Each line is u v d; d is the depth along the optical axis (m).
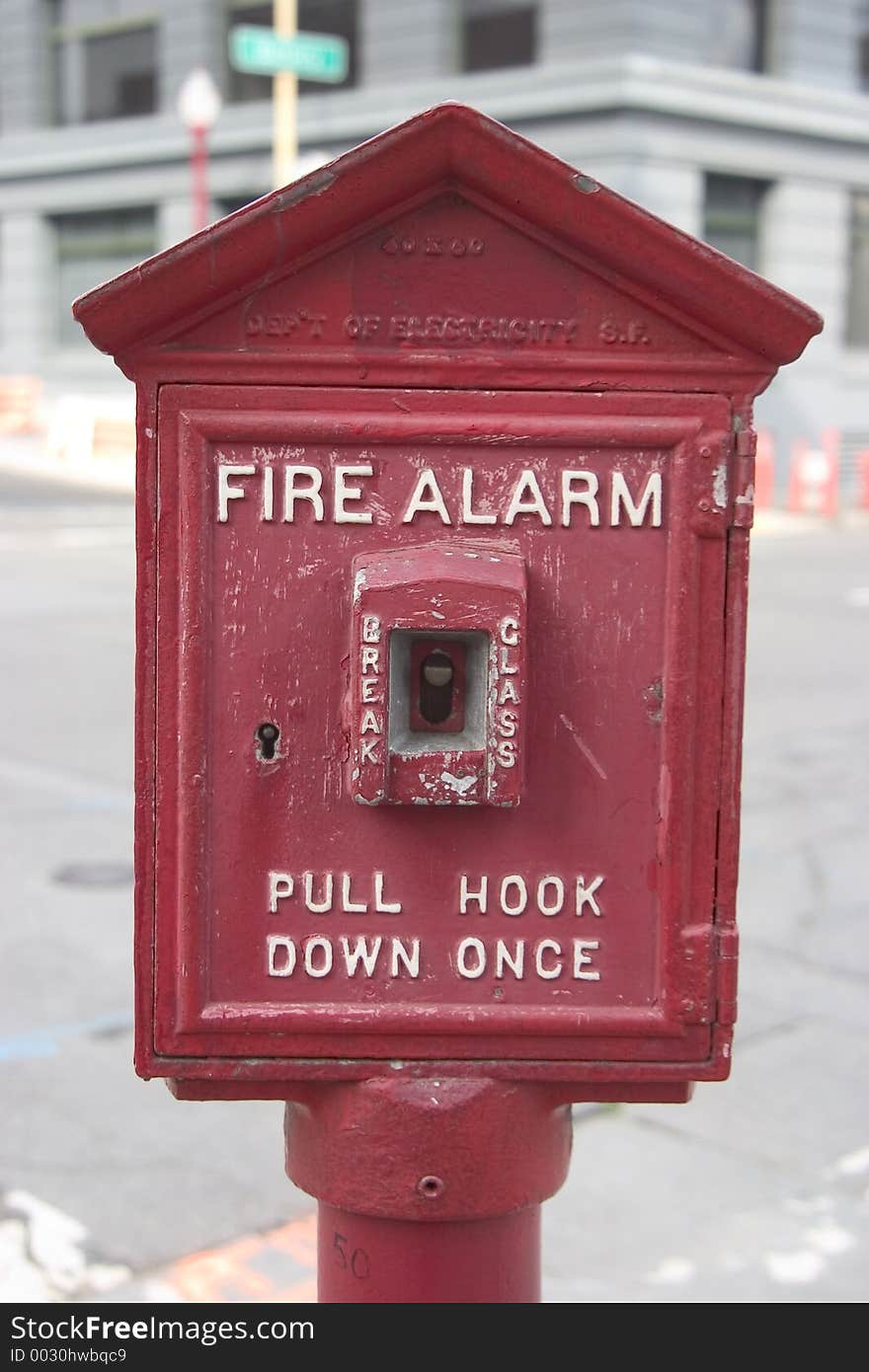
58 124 21.84
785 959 4.75
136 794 1.60
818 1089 3.95
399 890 1.62
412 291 1.54
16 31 21.55
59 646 9.59
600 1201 3.45
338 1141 1.66
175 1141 3.69
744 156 17.67
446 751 1.54
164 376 1.55
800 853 5.75
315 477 1.56
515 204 1.51
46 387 22.31
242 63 12.73
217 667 1.59
